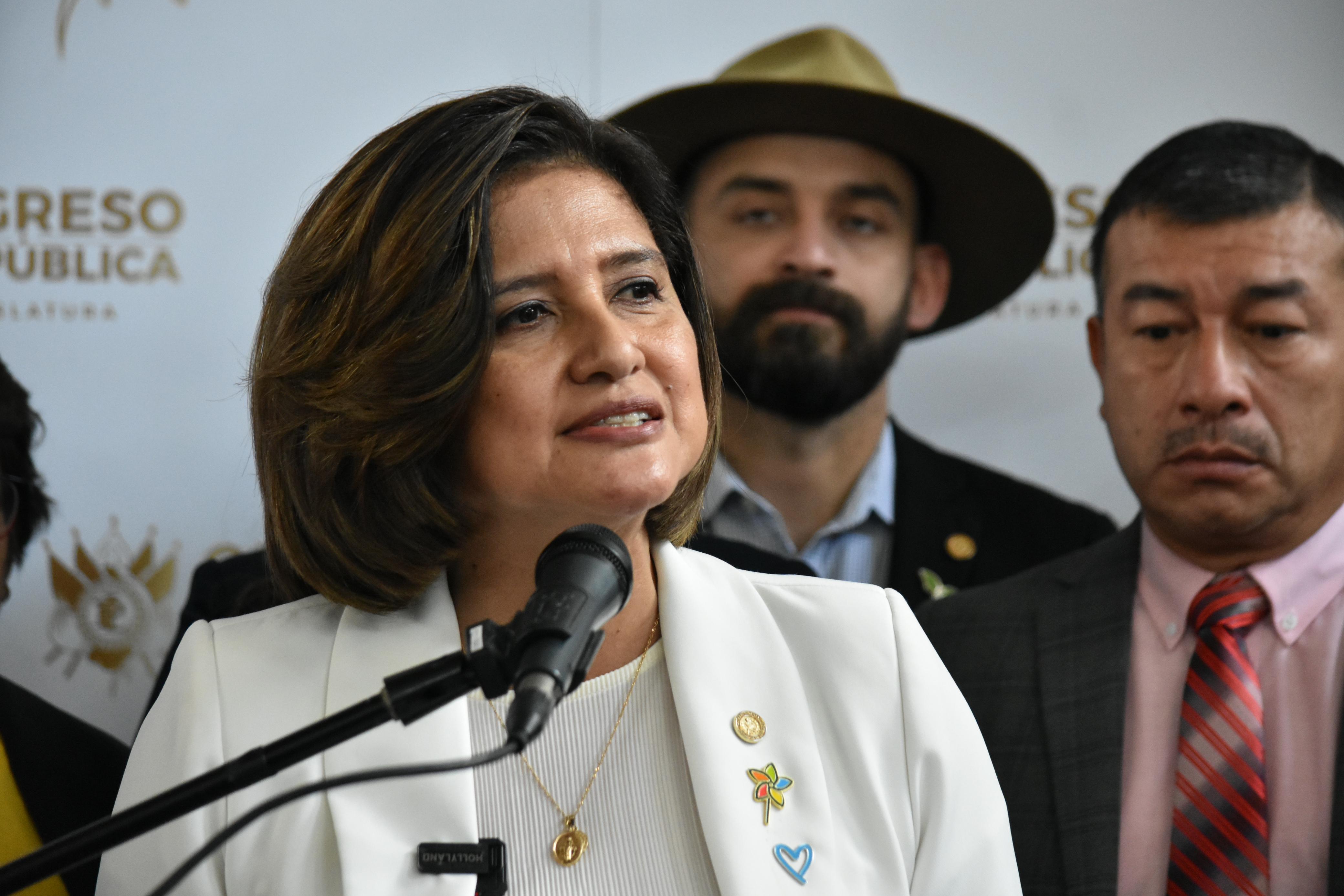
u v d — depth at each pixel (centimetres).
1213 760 360
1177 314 400
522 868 255
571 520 261
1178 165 411
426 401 253
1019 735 387
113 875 255
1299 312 388
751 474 489
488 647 181
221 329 468
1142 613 398
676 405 264
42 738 429
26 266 466
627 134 290
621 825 260
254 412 283
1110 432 425
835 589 294
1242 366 389
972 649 409
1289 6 485
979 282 490
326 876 247
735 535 486
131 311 467
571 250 259
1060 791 374
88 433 461
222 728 260
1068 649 397
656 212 292
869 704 273
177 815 180
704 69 490
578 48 486
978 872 268
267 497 284
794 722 269
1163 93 487
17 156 468
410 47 480
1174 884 354
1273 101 484
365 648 270
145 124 471
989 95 489
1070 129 488
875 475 486
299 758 182
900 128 486
